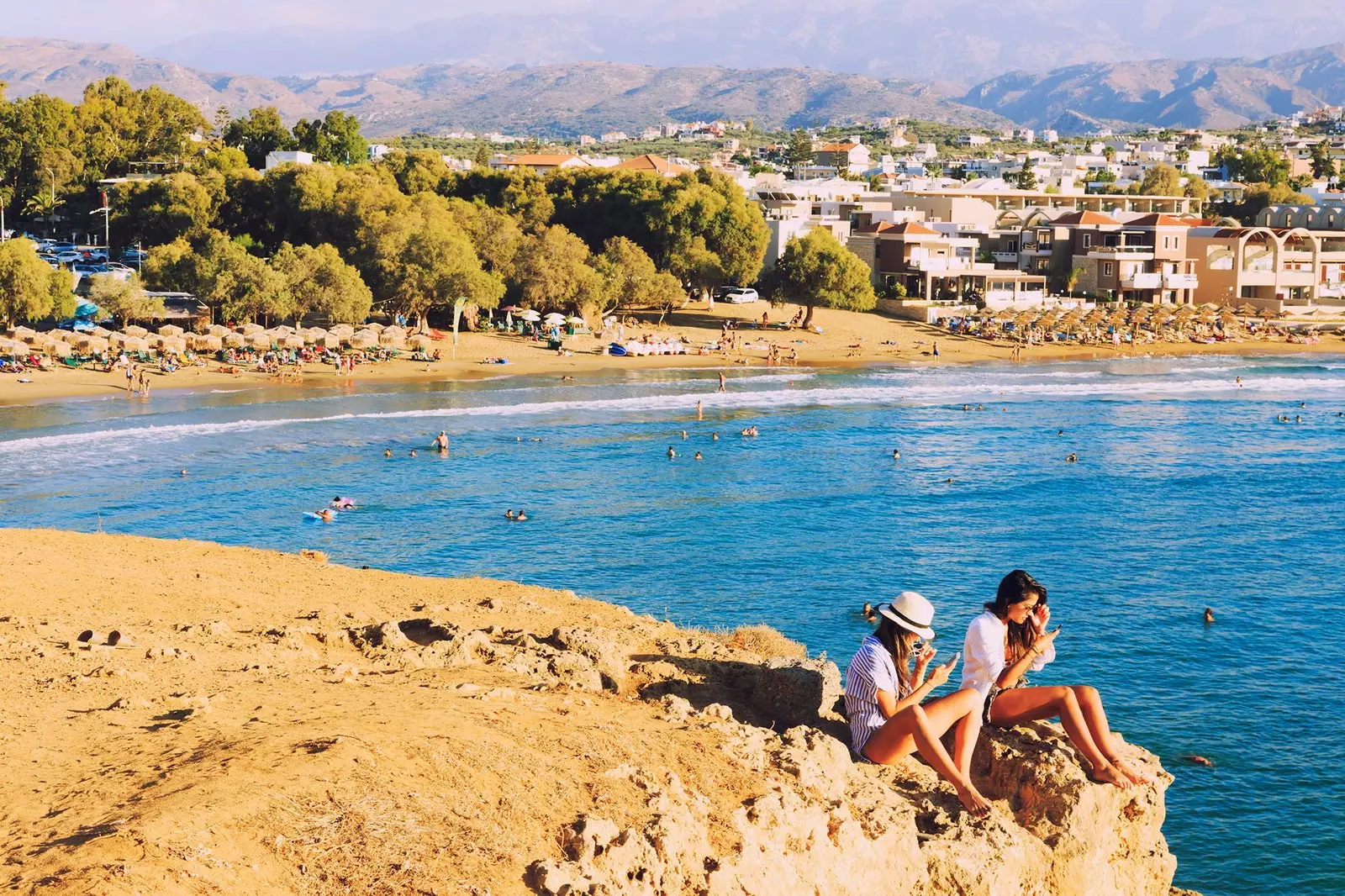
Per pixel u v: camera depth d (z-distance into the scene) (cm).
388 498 5803
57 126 16662
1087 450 7356
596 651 1497
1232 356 12506
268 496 5800
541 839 849
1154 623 3953
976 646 1112
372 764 890
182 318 10831
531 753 963
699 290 14000
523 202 13650
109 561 2455
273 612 2008
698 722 1141
